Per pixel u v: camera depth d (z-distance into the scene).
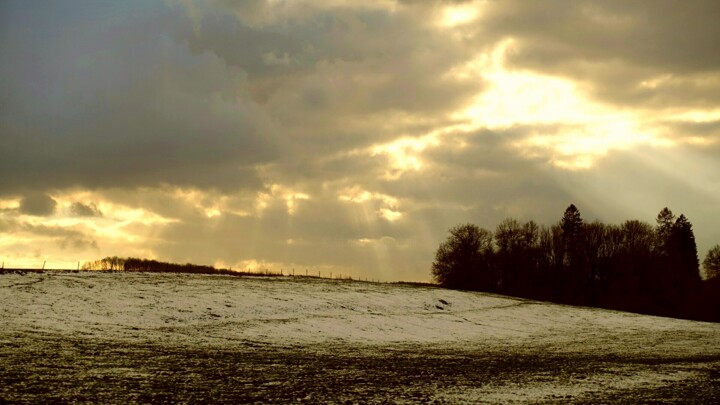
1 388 19.11
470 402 21.62
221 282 61.84
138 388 20.78
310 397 21.05
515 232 136.62
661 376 31.17
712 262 152.38
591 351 45.12
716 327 70.38
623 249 124.00
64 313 39.16
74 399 18.42
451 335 50.62
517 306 74.44
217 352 31.75
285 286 64.31
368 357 34.19
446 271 129.25
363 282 79.69
